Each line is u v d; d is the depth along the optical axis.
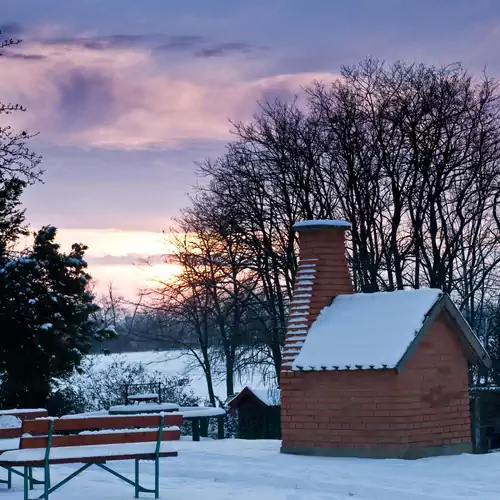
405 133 40.53
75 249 36.22
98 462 14.43
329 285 22.70
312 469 18.19
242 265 43.12
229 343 47.69
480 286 45.44
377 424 20.70
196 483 16.70
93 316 38.59
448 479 16.88
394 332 21.05
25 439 13.75
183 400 46.91
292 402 21.61
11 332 33.66
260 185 41.94
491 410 30.52
